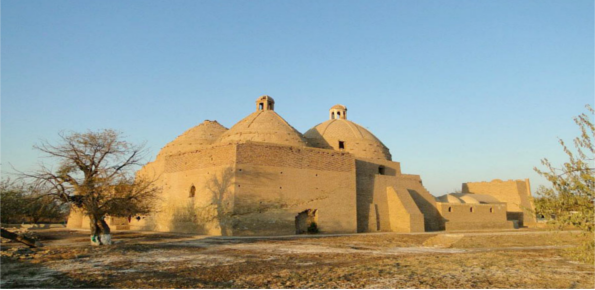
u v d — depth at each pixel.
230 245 20.20
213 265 13.84
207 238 24.31
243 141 29.67
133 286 10.24
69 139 19.55
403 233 31.09
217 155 28.92
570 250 11.76
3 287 9.98
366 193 34.47
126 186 20.53
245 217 26.89
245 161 27.83
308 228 29.78
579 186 10.78
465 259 15.67
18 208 21.80
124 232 30.55
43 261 14.22
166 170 33.34
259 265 13.90
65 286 10.16
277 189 28.58
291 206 28.80
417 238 25.91
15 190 20.70
